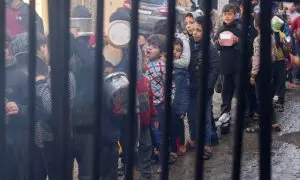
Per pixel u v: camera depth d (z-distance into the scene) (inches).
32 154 73.0
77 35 131.0
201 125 69.5
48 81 108.0
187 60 193.0
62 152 71.9
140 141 167.5
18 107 111.0
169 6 66.9
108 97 124.0
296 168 199.6
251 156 211.6
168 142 70.6
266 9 65.8
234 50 228.4
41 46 111.9
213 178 192.5
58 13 69.4
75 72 121.5
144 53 174.6
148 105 160.6
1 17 68.6
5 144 72.1
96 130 70.9
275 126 250.8
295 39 303.6
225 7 226.2
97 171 71.7
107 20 131.9
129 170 71.4
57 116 71.4
